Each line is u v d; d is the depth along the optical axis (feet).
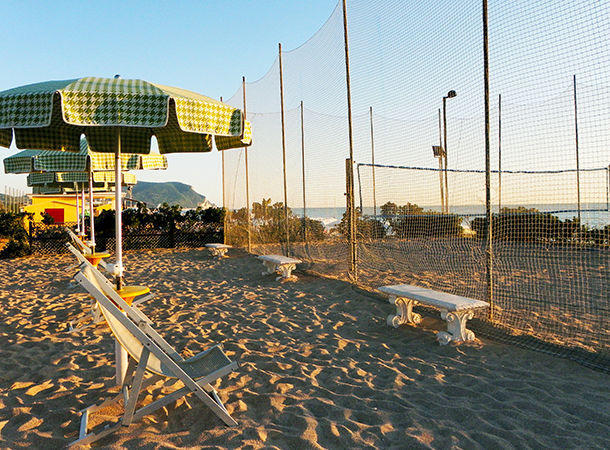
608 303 19.29
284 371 11.87
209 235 48.60
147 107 8.89
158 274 29.48
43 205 79.71
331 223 39.37
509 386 10.78
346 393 10.41
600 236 39.01
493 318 16.38
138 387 8.39
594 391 10.41
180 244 47.57
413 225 41.96
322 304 19.86
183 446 7.92
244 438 8.18
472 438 8.29
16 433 8.44
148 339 8.25
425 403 9.83
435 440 8.20
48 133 13.87
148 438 8.14
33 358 12.99
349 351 13.57
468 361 12.51
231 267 32.07
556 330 15.24
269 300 20.89
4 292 23.54
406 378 11.29
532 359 12.57
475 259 33.96
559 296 20.88
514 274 27.43
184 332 15.74
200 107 9.68
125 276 28.63
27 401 9.97
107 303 7.80
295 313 18.37
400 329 15.75
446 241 42.73
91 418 8.96
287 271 25.81
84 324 16.81
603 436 8.39
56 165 19.66
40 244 41.98
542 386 10.71
